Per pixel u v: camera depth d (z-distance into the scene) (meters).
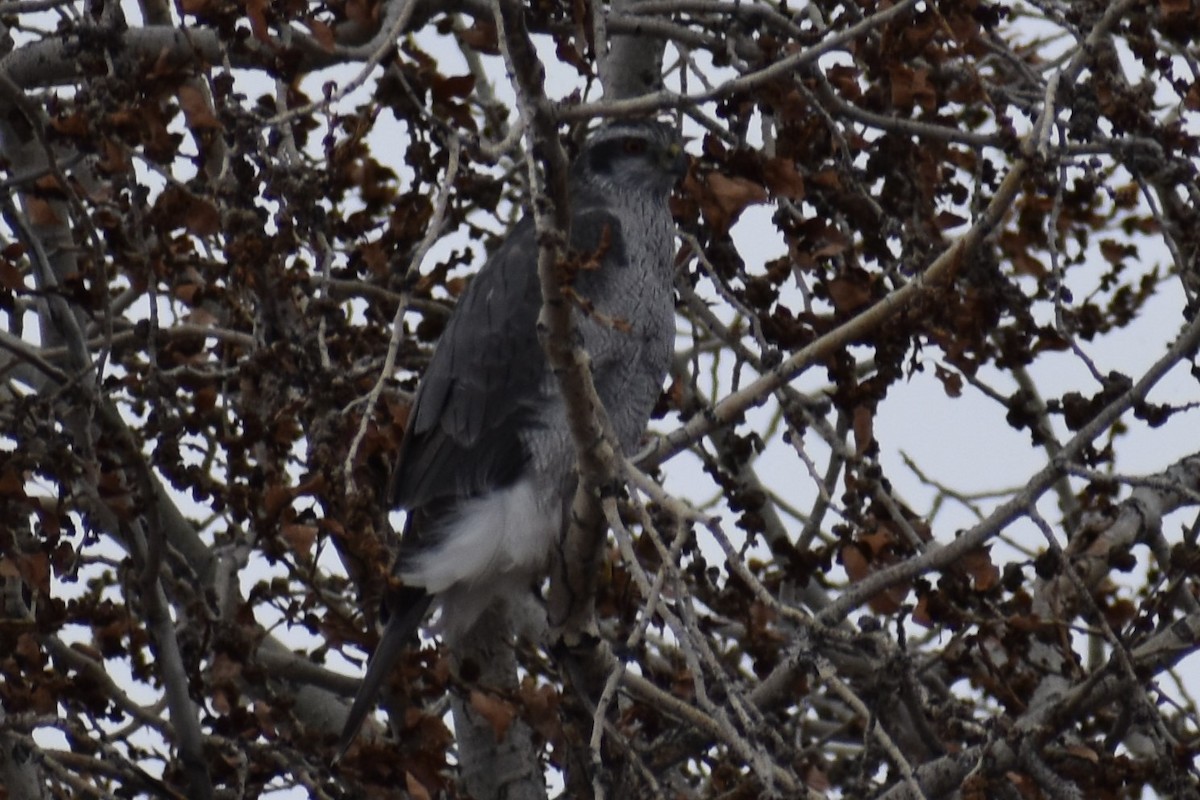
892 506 9.92
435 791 9.97
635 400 11.63
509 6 7.46
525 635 11.24
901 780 9.77
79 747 9.98
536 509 11.14
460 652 11.16
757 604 10.23
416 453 11.29
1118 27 10.34
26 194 10.82
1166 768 8.79
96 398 9.37
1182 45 10.28
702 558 10.52
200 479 9.75
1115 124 10.18
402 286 9.43
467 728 11.48
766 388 9.54
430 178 10.02
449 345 11.41
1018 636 9.73
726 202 9.70
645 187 11.74
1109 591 10.99
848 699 7.72
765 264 10.28
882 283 10.24
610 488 8.72
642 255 11.57
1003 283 10.15
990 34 10.93
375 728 11.80
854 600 9.55
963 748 10.30
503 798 11.43
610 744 8.94
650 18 11.09
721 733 7.55
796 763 9.72
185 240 10.51
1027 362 10.30
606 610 10.98
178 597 10.68
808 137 10.33
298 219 9.41
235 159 9.30
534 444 11.20
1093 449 10.09
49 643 10.14
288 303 9.66
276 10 9.86
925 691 11.00
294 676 11.69
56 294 9.76
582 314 11.23
